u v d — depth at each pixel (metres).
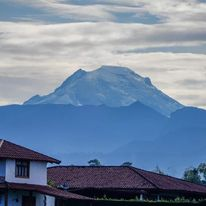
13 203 189.00
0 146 194.12
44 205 194.12
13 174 191.38
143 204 195.62
